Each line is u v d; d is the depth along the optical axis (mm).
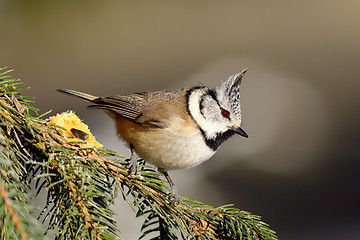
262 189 13406
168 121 6473
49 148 4320
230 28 20594
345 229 12438
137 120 6527
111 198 4219
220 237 5008
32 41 15195
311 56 19125
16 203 3561
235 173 13773
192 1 21094
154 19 19734
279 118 15734
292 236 12375
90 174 4352
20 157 4258
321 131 15555
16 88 4508
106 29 17625
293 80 17312
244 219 5047
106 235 4012
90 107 6922
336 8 22672
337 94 17203
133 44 18484
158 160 6609
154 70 17844
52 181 4238
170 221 4824
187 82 17344
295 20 21547
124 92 16484
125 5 19344
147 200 4809
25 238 3348
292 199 13312
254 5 22609
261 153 14523
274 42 19844
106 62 17344
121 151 11641
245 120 15531
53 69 15930
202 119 6730
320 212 12992
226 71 17719
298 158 14578
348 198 13414
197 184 13055
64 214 4082
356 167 14367
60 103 15383
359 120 15922
